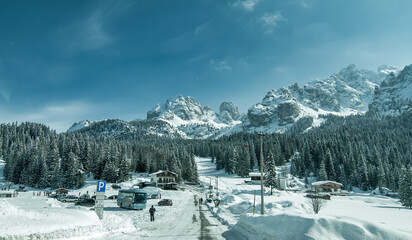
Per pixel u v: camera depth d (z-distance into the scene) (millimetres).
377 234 13148
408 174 74375
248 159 150000
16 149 146625
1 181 117625
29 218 15125
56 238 14930
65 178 99250
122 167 109750
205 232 22750
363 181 124000
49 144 148000
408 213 52344
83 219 18562
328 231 13828
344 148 153750
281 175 131375
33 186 105500
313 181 135250
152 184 104875
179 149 191250
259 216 20375
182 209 46531
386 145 171500
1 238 12031
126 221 23656
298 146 197375
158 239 19031
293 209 40406
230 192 93375
